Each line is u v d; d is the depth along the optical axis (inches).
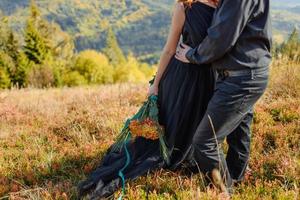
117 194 184.5
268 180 196.4
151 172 201.2
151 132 182.4
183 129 187.5
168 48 182.9
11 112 373.4
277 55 414.9
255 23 156.6
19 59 2738.7
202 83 181.6
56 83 2591.0
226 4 151.5
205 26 169.9
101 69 3139.8
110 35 5698.8
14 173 227.6
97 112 331.3
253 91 160.6
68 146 270.4
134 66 3257.9
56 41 3599.9
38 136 299.9
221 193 171.3
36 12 3501.5
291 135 241.8
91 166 221.8
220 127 167.2
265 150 234.5
